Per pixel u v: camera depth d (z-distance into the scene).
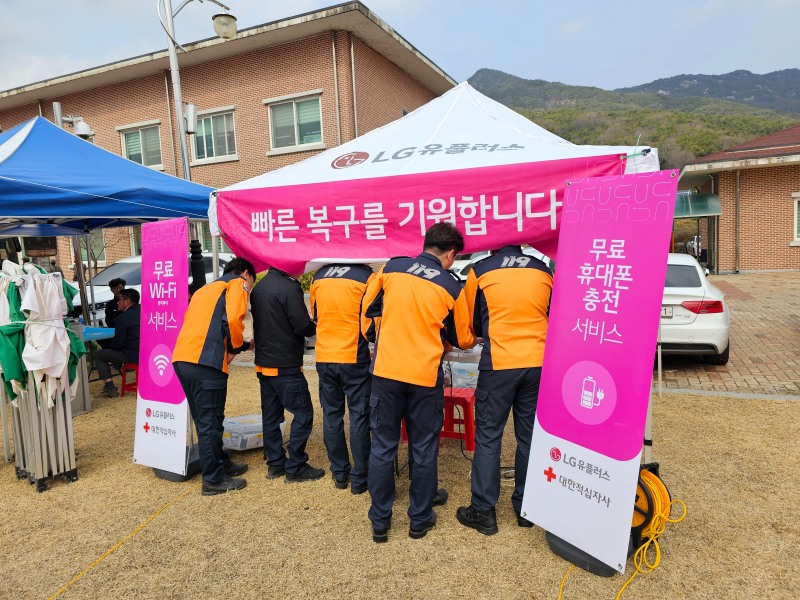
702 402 5.12
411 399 2.91
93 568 2.88
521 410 3.04
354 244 3.34
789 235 16.52
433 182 3.08
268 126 14.88
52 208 4.68
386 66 15.64
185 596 2.63
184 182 6.22
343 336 3.46
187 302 3.79
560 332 2.77
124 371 6.38
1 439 5.12
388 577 2.70
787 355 6.77
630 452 2.45
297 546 3.01
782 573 2.61
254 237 3.62
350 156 3.66
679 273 6.42
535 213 2.90
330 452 3.67
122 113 16.67
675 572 2.65
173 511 3.46
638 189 2.49
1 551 3.07
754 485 3.47
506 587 2.60
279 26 13.26
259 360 3.68
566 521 2.72
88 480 4.00
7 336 3.69
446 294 2.86
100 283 9.99
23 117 18.36
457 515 3.22
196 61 15.26
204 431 3.59
